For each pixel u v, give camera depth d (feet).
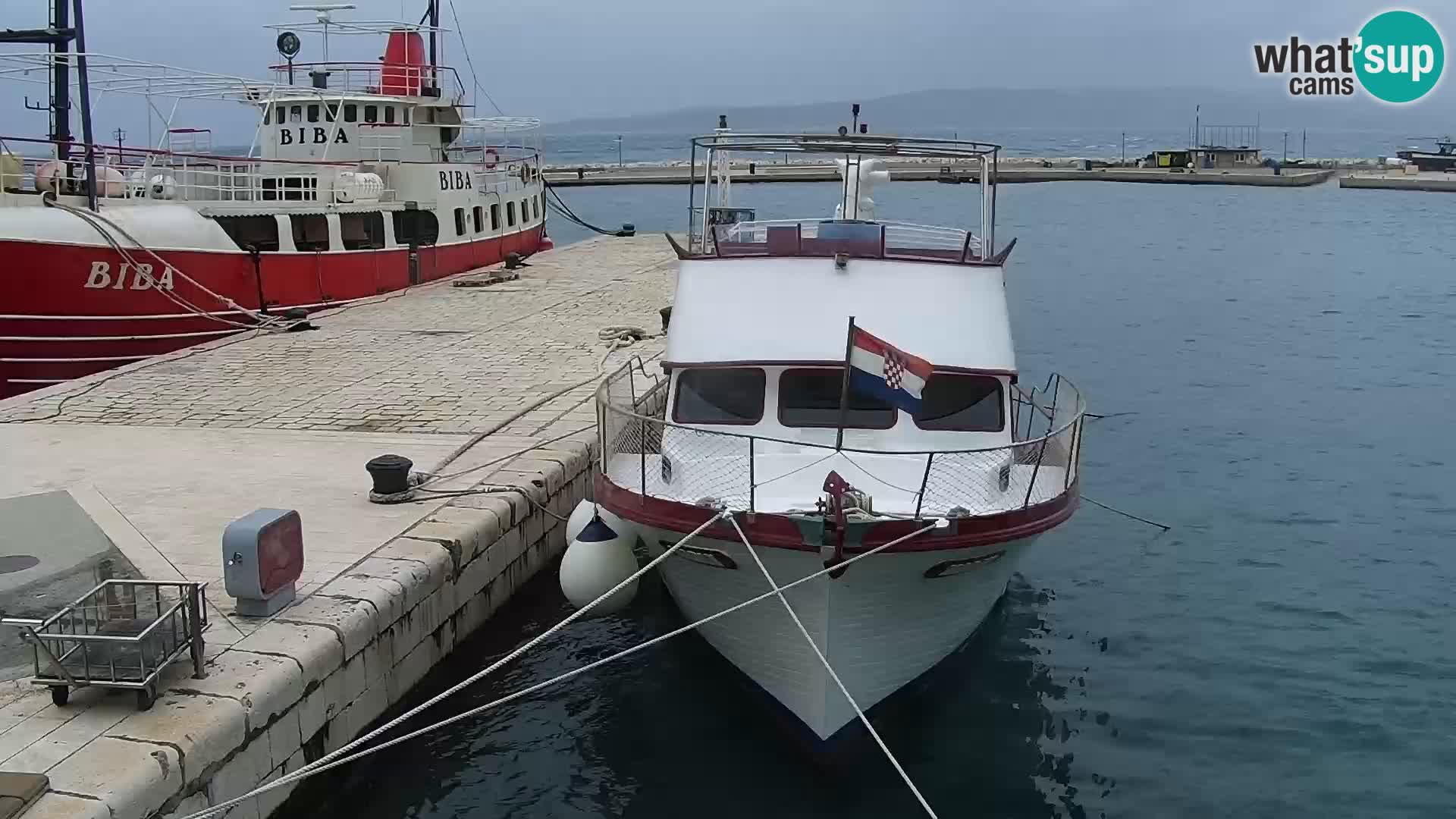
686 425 36.35
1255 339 99.45
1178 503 55.98
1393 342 97.86
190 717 25.64
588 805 31.30
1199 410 74.74
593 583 37.14
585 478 49.52
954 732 34.73
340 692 30.89
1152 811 30.66
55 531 38.09
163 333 73.87
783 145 43.06
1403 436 68.28
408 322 82.94
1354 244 173.06
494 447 49.42
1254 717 35.45
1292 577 46.55
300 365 67.46
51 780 22.93
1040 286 132.26
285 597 32.12
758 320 37.06
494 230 119.14
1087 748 33.78
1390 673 38.11
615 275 113.80
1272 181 302.45
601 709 36.11
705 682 37.65
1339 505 55.47
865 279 37.65
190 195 87.30
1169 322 107.76
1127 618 42.78
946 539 30.40
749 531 30.60
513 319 84.64
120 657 25.80
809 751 32.86
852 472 33.83
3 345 66.33
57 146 77.51
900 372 32.27
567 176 320.70
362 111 99.96
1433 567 47.50
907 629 32.73
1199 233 189.26
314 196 91.50
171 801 24.07
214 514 40.01
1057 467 37.42
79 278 67.36
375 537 38.01
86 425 53.42
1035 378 84.74
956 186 269.64
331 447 49.39
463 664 38.40
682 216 224.12
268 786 26.16
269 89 94.32
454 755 33.65
